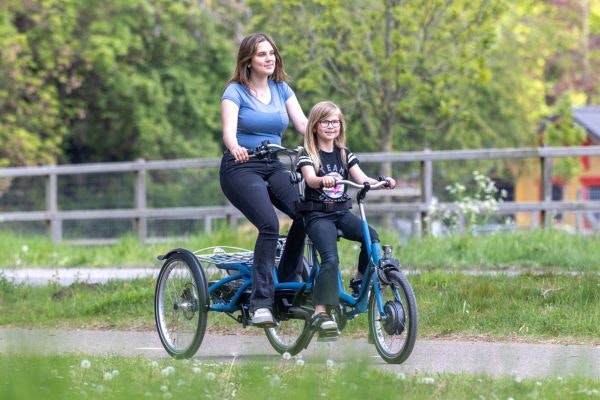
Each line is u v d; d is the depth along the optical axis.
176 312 21.20
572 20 126.94
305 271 20.30
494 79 81.50
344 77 58.59
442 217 43.88
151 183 59.38
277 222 19.77
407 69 55.47
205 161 49.09
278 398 14.55
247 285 20.27
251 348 22.42
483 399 14.89
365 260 19.66
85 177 63.06
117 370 17.45
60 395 14.66
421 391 15.32
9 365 16.80
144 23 81.19
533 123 88.56
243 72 20.50
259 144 20.50
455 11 54.28
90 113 84.56
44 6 78.00
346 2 56.50
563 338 22.84
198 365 18.33
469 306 25.38
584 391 15.41
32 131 79.69
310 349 22.00
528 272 30.16
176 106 82.62
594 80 128.00
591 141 100.44
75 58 81.38
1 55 75.38
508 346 21.89
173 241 44.72
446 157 45.06
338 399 14.41
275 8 57.16
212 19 83.12
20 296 31.38
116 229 62.09
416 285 28.20
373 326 19.66
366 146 75.75
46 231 51.31
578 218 48.56
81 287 31.42
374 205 45.38
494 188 44.00
